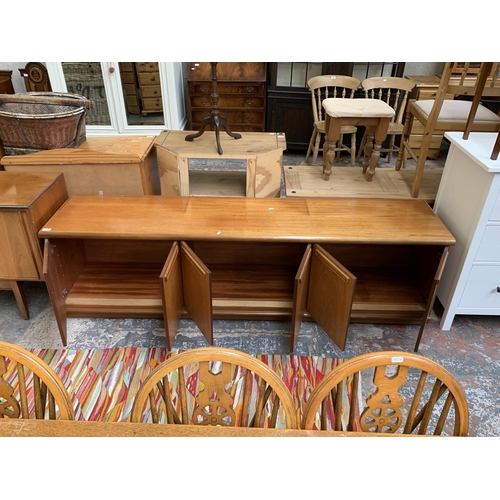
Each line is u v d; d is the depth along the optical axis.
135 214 2.07
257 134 2.88
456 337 2.16
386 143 4.16
